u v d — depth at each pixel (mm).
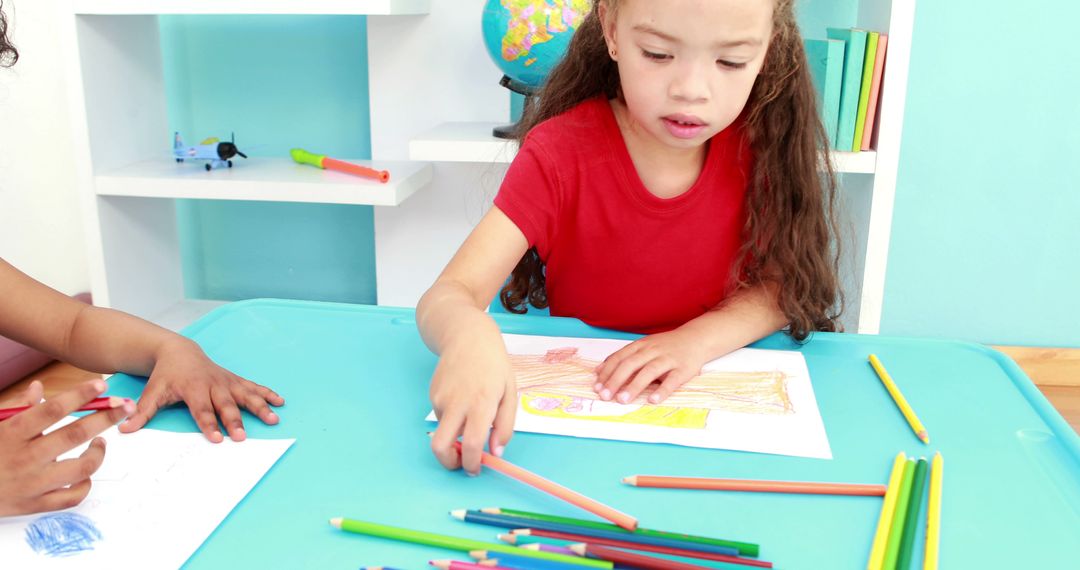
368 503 559
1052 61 1777
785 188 944
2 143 1816
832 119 1416
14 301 798
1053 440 651
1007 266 1907
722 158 952
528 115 1173
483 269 878
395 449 628
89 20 1679
